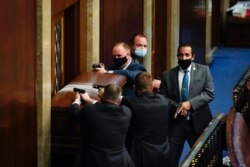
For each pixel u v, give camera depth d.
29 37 12.23
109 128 11.77
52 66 13.67
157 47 21.66
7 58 11.48
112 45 16.80
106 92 11.89
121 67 14.57
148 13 19.27
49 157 13.01
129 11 17.94
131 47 15.18
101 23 16.16
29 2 12.14
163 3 21.56
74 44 14.92
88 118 11.80
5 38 11.38
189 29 24.11
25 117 12.27
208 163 12.12
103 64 15.20
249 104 15.12
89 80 13.84
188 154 11.02
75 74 15.03
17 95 11.91
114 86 11.91
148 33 19.39
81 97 12.74
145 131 12.70
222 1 31.86
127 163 12.05
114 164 11.82
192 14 24.42
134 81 13.20
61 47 14.54
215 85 25.09
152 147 12.73
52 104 13.01
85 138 11.98
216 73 26.95
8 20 11.45
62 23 14.52
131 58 14.71
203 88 14.30
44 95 12.68
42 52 12.50
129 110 12.07
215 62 28.73
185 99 14.27
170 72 14.46
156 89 14.91
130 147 12.80
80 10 14.86
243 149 10.88
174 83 14.37
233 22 31.73
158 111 12.72
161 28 21.66
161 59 21.98
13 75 11.73
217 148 12.87
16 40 11.76
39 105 12.65
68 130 13.04
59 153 13.17
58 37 14.29
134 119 12.68
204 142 11.62
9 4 11.46
